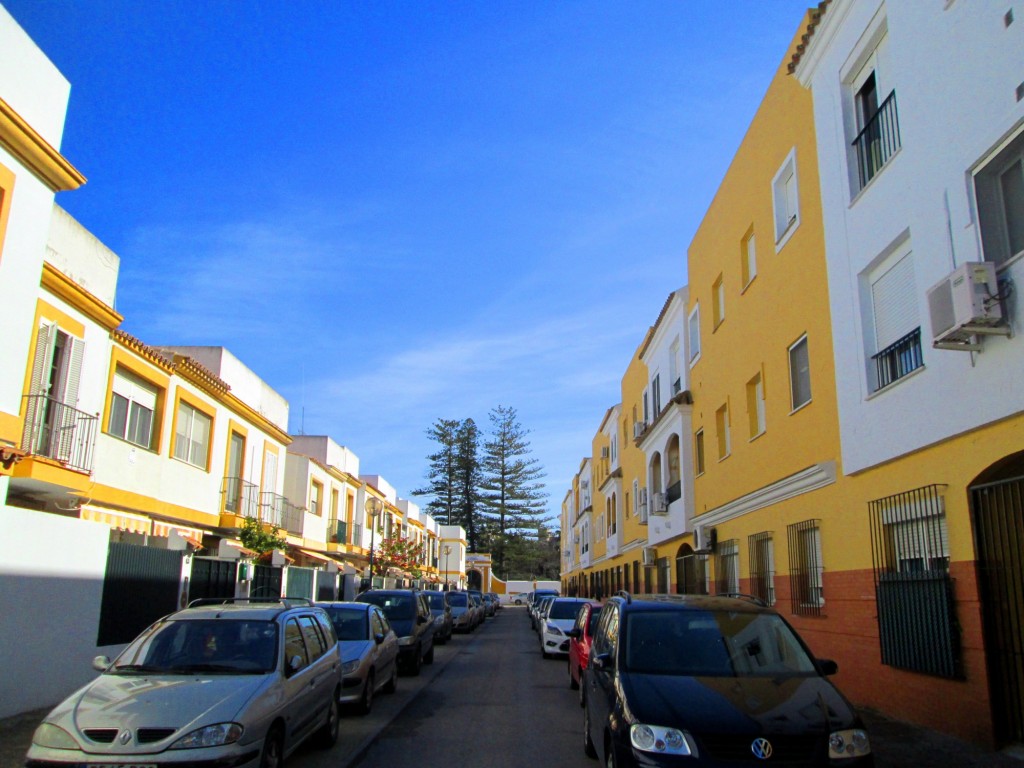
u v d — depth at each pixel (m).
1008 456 7.70
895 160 9.86
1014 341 7.48
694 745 5.63
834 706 6.09
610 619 8.42
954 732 8.50
